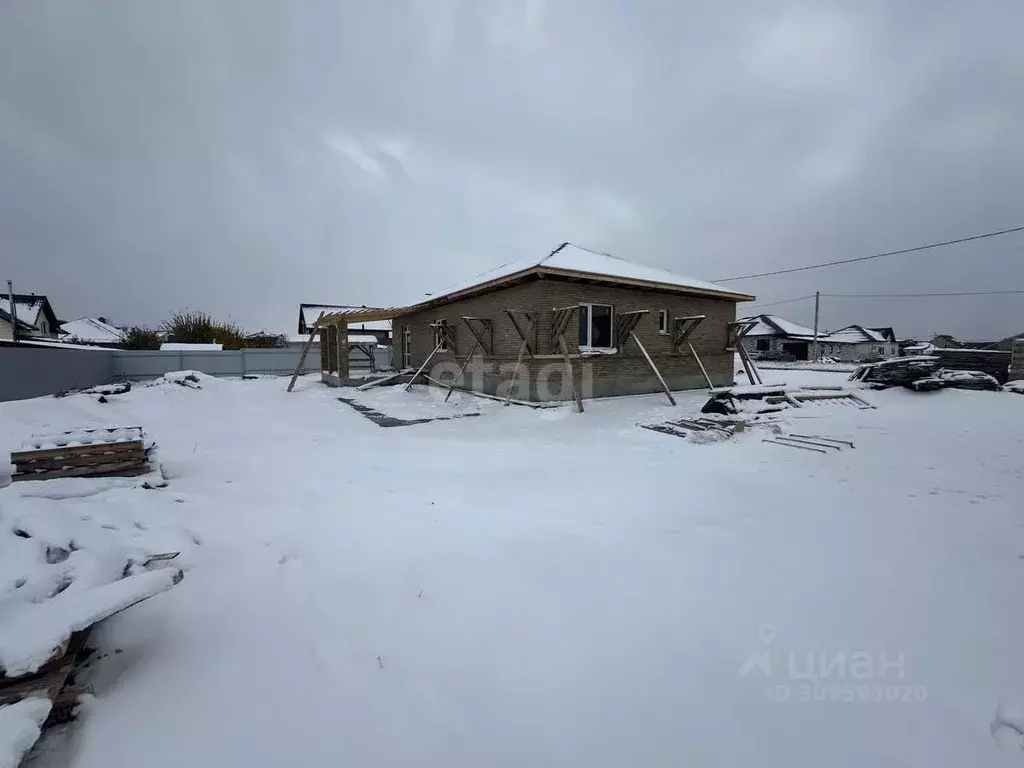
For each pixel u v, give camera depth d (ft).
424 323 50.16
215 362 62.49
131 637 7.11
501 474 15.92
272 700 5.96
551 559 9.56
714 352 41.78
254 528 11.05
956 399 29.68
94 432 15.55
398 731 5.49
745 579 8.74
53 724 5.60
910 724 5.48
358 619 7.66
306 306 93.56
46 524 8.59
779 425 23.09
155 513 11.00
